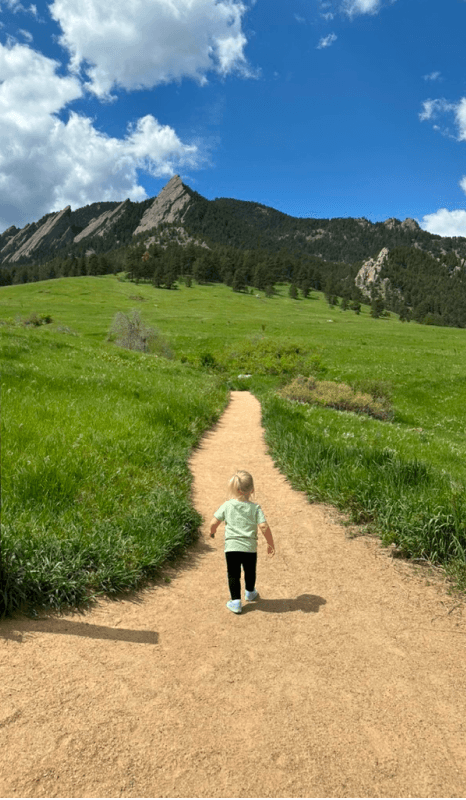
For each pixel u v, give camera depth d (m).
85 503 5.87
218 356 45.41
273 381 33.91
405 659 3.78
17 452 6.89
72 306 109.75
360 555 5.86
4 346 18.41
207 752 2.74
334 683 3.44
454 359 45.59
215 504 7.52
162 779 2.54
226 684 3.37
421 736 2.95
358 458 8.65
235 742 2.83
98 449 7.89
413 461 8.14
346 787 2.54
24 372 13.65
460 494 6.44
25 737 2.76
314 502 7.76
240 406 19.95
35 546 4.55
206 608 4.49
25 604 4.10
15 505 5.39
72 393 12.74
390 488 7.09
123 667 3.48
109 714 3.00
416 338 70.88
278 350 45.66
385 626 4.27
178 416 12.58
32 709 2.97
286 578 5.21
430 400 30.89
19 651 3.54
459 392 32.00
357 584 5.11
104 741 2.78
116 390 14.27
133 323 46.00
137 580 4.77
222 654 3.74
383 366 41.38
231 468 9.73
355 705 3.21
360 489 7.32
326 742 2.86
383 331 92.06
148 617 4.25
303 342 57.88
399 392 32.66
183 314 104.94
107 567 4.68
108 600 4.45
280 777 2.59
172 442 10.28
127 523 5.55
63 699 3.09
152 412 11.95
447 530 5.80
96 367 18.39
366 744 2.86
